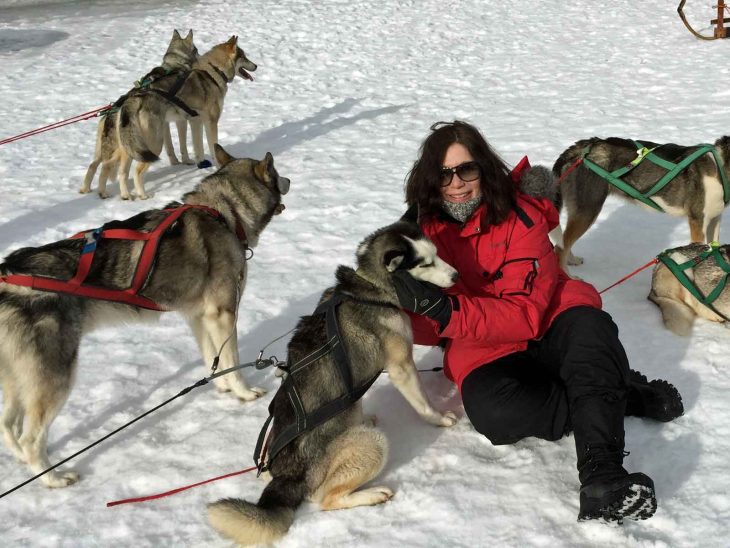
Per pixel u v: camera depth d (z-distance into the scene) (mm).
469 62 10336
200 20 13531
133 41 12078
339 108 8516
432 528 2293
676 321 3396
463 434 2779
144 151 5848
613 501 2062
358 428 2473
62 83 9812
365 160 6676
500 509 2342
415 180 2803
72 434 2998
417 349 3439
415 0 14352
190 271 3084
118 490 2648
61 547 2367
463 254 2814
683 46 10227
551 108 7863
